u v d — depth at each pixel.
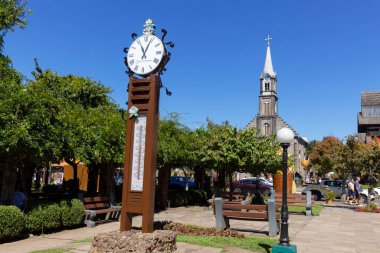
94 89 20.09
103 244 7.10
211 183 27.17
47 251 8.03
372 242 10.50
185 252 7.92
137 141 7.86
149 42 8.02
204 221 14.43
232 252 8.18
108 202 14.06
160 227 10.63
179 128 19.78
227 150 19.00
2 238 9.18
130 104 7.95
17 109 9.66
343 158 23.27
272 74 81.00
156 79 7.91
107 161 13.86
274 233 10.88
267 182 31.78
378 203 28.27
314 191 30.00
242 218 11.27
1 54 13.52
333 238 11.05
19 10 13.80
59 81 19.86
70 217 11.23
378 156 21.56
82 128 12.48
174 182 35.59
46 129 10.48
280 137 8.56
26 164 13.25
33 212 10.19
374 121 54.19
